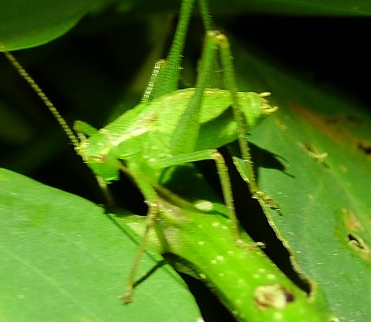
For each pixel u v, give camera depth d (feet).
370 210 0.33
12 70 0.36
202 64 0.34
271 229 0.33
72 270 0.30
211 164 0.35
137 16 0.36
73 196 0.31
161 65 0.35
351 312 0.31
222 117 0.34
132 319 0.30
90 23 0.35
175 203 0.32
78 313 0.29
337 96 0.36
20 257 0.30
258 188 0.32
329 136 0.35
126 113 0.35
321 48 0.37
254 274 0.31
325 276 0.31
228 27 0.37
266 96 0.34
